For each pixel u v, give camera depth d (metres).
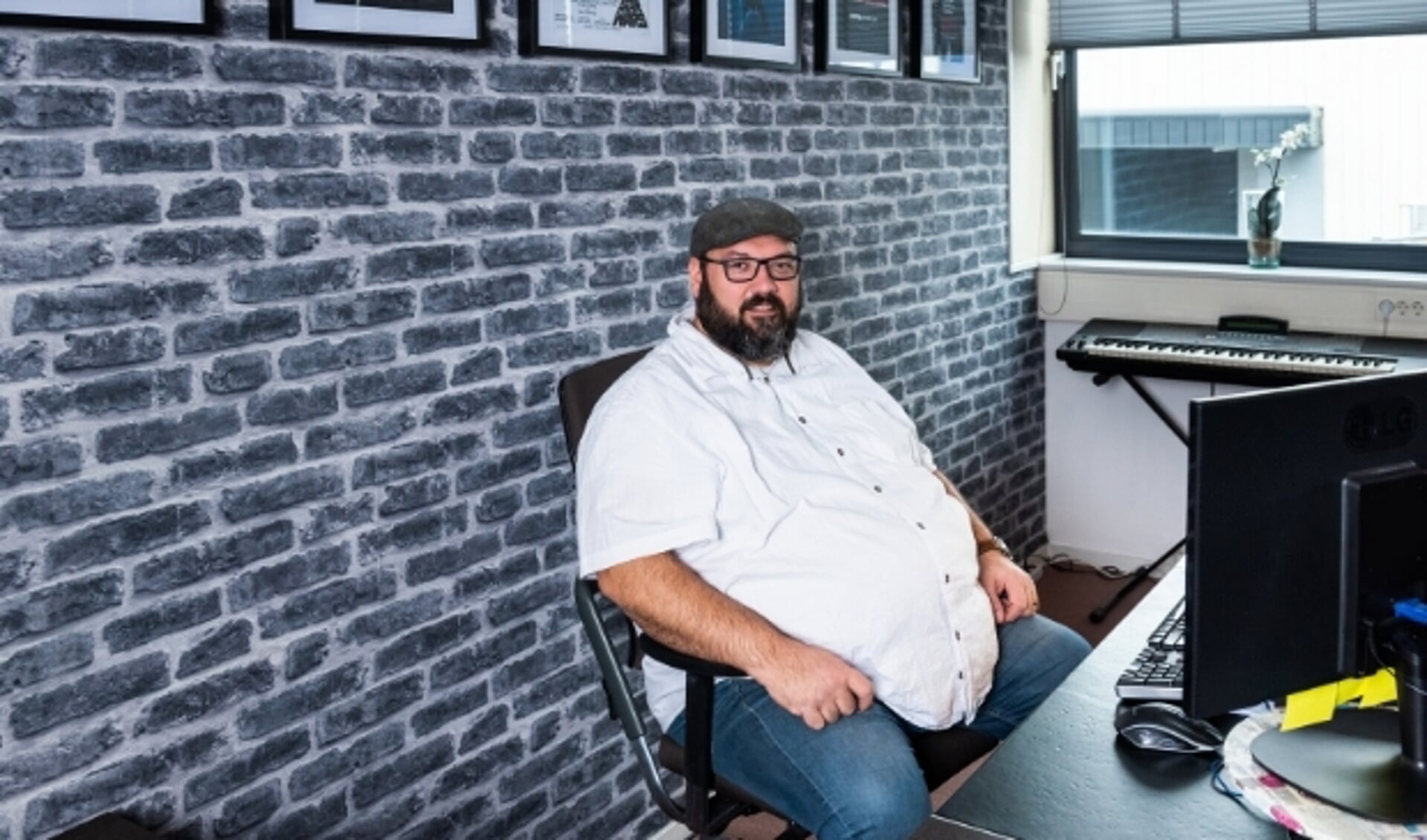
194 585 1.81
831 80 3.08
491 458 2.26
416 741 2.18
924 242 3.56
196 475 1.79
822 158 3.06
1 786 1.61
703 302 2.19
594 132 2.39
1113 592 4.12
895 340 3.46
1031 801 1.29
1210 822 1.25
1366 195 3.93
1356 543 1.24
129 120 1.67
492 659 2.31
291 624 1.95
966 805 1.29
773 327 2.16
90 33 1.62
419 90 2.05
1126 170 4.32
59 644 1.65
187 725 1.82
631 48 2.43
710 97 2.67
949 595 2.04
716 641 1.87
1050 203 4.40
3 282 1.56
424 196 2.08
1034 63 4.18
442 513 2.18
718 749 1.95
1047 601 4.08
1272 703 1.46
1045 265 4.25
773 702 1.94
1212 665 1.21
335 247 1.95
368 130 1.98
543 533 2.39
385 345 2.04
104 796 1.72
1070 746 1.41
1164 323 4.05
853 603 1.97
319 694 2.00
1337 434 1.23
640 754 1.98
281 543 1.92
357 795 2.09
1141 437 4.24
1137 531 4.30
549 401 2.36
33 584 1.62
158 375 1.73
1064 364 4.34
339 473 2.00
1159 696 1.49
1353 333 3.75
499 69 2.18
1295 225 4.07
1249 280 3.88
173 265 1.74
